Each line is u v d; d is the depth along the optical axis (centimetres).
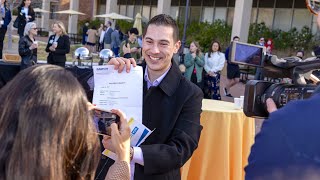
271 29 2328
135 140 225
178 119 235
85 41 2781
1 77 632
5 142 128
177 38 243
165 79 236
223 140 400
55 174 128
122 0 3341
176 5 2878
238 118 408
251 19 2447
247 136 432
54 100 129
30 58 927
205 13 2708
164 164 221
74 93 134
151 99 235
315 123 114
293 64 205
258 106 207
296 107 119
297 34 2116
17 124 129
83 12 3559
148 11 3114
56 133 128
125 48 986
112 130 180
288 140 115
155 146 223
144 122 234
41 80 132
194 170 403
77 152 136
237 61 208
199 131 239
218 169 399
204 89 1045
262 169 116
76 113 133
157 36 234
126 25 3119
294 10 2231
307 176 110
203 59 1026
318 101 118
